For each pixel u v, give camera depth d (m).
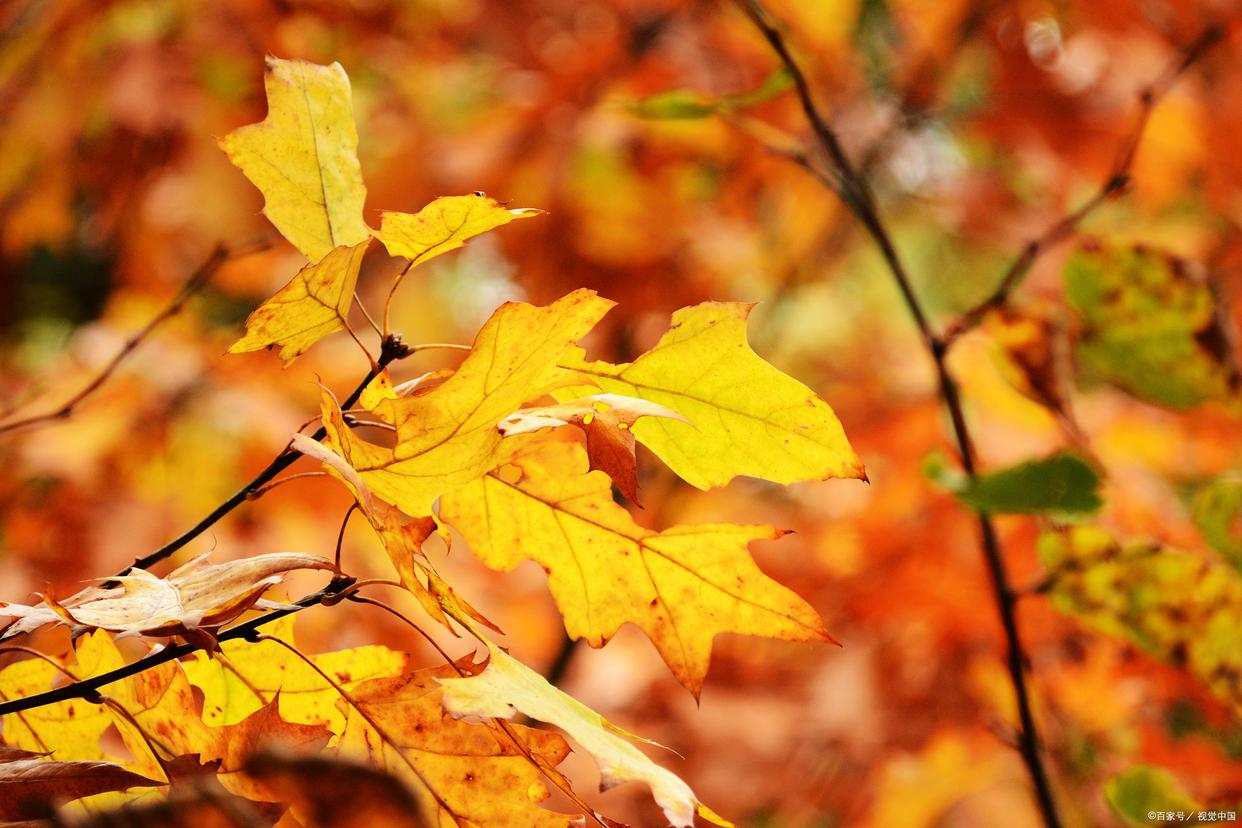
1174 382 1.33
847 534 2.15
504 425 1.05
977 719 2.04
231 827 0.99
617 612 1.11
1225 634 1.26
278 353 1.07
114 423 2.22
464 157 2.56
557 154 2.55
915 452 2.10
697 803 1.04
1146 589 1.27
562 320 1.04
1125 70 2.43
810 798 2.10
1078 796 1.63
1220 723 1.35
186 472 2.25
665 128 2.57
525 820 1.07
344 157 1.11
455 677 1.06
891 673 2.11
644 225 2.57
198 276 1.34
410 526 1.06
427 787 1.07
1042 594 1.29
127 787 1.02
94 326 2.41
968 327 1.33
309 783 1.00
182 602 1.02
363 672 1.10
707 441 1.10
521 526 1.11
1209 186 2.48
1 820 1.01
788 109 2.57
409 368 2.52
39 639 1.14
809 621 1.10
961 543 1.95
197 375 2.34
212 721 1.10
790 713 2.13
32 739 1.10
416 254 1.07
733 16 2.63
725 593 1.10
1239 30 2.28
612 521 1.10
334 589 1.05
